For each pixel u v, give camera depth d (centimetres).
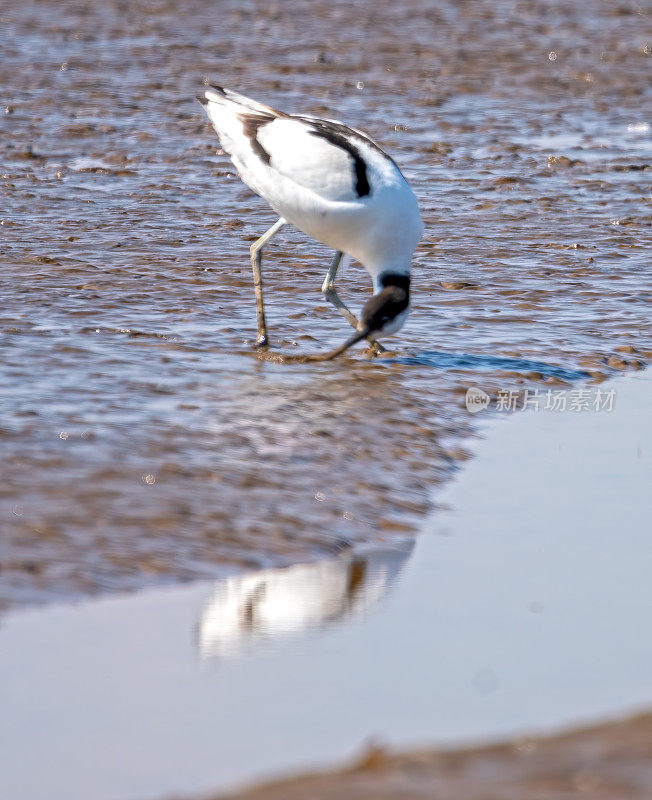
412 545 821
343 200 1165
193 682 627
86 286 1412
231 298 1398
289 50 3247
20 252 1550
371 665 649
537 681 632
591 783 493
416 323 1332
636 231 1741
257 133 1227
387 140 2316
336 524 844
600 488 927
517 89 2855
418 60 3159
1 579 730
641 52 3322
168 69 2956
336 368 1181
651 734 548
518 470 962
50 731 580
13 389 1069
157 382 1111
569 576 771
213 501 861
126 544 786
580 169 2134
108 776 542
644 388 1165
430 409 1086
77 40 3312
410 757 532
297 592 742
